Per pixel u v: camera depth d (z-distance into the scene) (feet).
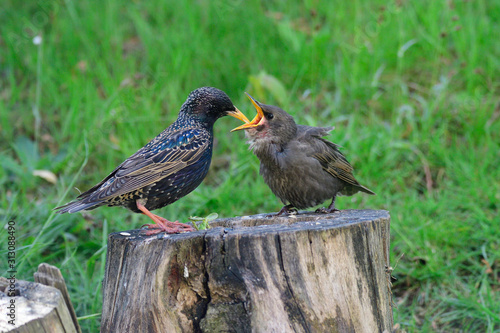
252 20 51.62
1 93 49.14
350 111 44.83
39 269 21.43
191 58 48.67
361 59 47.44
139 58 51.31
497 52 48.14
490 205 36.60
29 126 46.01
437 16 50.24
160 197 24.70
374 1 52.47
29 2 54.54
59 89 48.83
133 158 24.30
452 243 34.14
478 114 42.11
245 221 23.94
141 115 44.06
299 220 23.39
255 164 40.04
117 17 55.21
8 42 50.90
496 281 32.04
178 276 20.62
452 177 39.14
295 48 48.01
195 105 26.17
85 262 33.91
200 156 25.23
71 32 52.21
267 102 44.62
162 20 53.31
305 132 26.76
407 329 30.22
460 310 30.81
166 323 20.33
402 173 39.63
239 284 20.08
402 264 33.55
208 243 20.25
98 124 43.09
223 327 20.29
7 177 41.16
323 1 53.78
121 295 21.26
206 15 53.06
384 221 22.34
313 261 19.93
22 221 35.63
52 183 41.39
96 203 22.85
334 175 27.04
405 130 42.98
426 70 48.11
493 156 40.09
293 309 19.80
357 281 20.56
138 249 20.86
